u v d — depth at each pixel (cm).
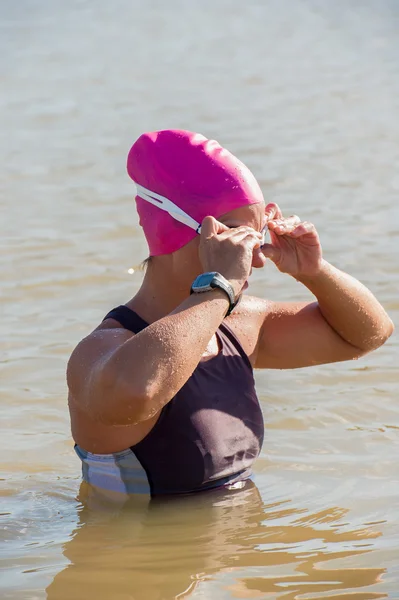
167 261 1047
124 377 919
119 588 938
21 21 8131
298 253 1091
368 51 6406
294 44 6825
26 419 1477
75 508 1146
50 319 1942
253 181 1041
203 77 5519
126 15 8456
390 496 1160
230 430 1078
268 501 1140
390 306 1942
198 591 924
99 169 3409
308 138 3866
